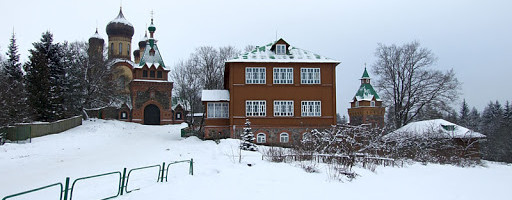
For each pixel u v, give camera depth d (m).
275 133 37.75
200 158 23.61
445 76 47.97
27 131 33.78
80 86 50.81
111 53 73.56
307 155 20.28
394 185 15.34
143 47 81.06
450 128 38.50
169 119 66.12
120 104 65.62
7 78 41.53
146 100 64.94
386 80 51.03
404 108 50.16
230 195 11.06
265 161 19.88
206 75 63.38
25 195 12.99
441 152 30.14
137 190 11.92
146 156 25.52
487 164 34.28
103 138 40.38
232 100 37.69
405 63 50.06
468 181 19.02
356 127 23.56
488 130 74.00
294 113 38.12
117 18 75.19
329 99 38.59
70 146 32.28
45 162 22.64
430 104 48.88
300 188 12.62
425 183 16.83
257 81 38.09
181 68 63.41
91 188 13.44
